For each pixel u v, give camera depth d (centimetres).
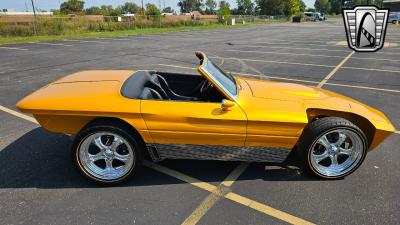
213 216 319
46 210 319
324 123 369
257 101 374
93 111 338
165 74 470
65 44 1831
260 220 315
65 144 460
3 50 1523
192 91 469
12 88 771
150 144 357
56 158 420
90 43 1902
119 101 345
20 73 959
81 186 360
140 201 338
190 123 347
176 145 359
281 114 356
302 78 973
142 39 2236
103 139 358
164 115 343
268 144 363
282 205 340
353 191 369
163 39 2261
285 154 373
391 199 355
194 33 2986
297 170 412
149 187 364
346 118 397
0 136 482
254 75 1012
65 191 350
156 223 306
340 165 393
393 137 518
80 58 1286
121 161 362
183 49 1661
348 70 1112
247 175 397
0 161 408
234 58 1380
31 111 340
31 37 2275
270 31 3422
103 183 359
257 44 1994
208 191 361
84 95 353
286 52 1602
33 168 394
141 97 353
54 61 1202
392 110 665
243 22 5706
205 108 349
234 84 407
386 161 439
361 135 374
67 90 367
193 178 386
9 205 324
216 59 1344
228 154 370
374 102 722
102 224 302
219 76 388
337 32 3234
